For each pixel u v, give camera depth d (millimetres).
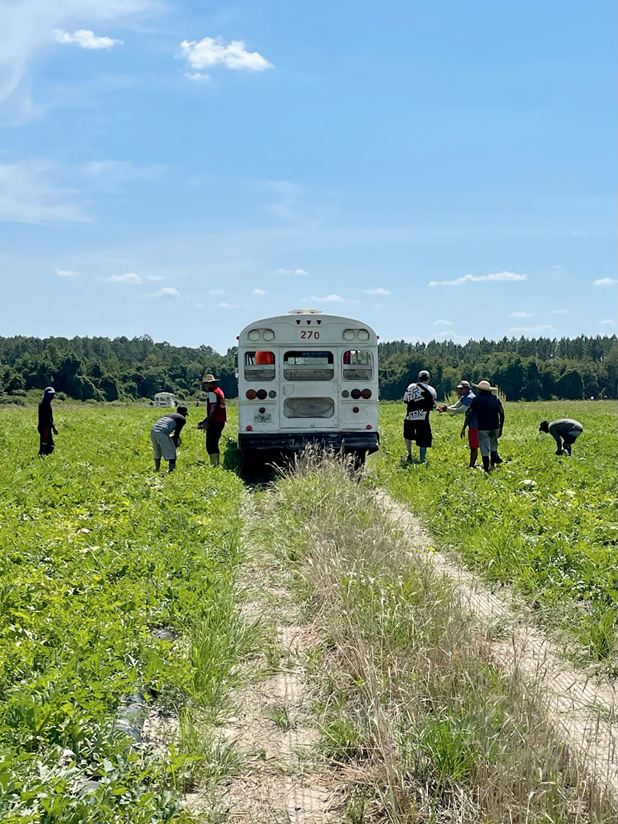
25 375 129000
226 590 7512
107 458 18062
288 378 15992
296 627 7008
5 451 20344
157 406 78500
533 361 119125
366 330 16047
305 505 11023
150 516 10406
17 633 5863
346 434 16047
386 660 5504
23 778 3840
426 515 11367
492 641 6547
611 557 8102
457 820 4012
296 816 4234
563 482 13312
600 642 6371
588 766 4336
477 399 15805
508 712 4664
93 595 6812
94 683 4789
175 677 5414
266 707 5512
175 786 4254
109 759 4219
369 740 4738
